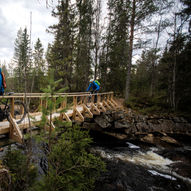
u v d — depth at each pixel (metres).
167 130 8.59
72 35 11.35
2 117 3.10
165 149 6.89
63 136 2.37
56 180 1.94
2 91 3.00
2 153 3.96
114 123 8.48
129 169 5.06
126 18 9.72
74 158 2.21
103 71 13.25
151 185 4.25
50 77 1.91
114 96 15.05
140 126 8.57
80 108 7.37
